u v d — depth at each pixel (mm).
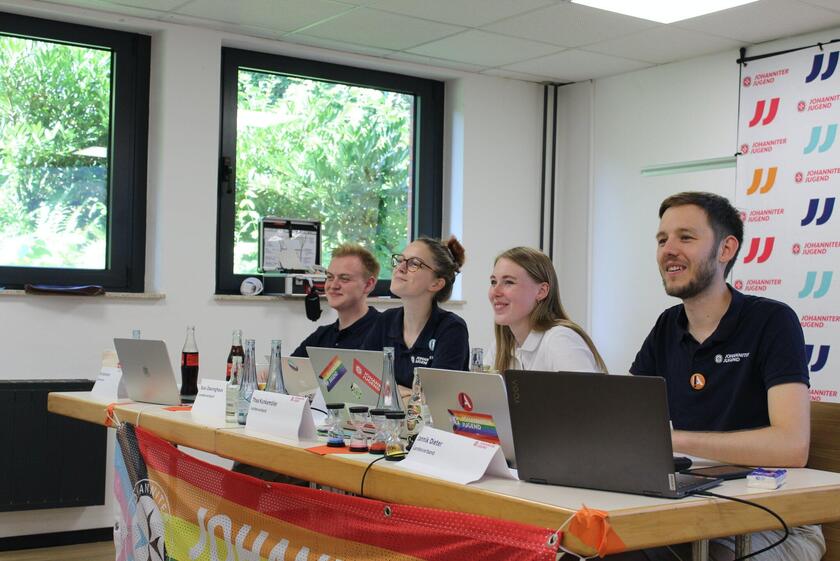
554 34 4859
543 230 6020
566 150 6035
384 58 5434
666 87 5426
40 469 4457
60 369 4508
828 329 4586
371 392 2350
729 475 1767
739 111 5016
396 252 5734
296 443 2205
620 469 1603
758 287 4875
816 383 4625
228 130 5094
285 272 5094
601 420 1614
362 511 1917
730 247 2309
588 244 5855
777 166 4824
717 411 2297
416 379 2258
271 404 2377
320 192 5434
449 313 3207
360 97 5586
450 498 1700
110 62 4832
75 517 4625
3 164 4566
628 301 5637
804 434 2039
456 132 5781
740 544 1893
